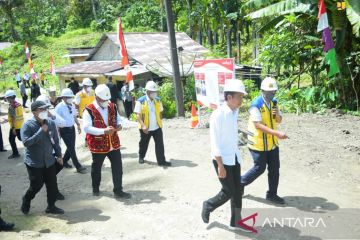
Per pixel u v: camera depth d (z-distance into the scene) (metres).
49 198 6.12
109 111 6.44
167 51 22.42
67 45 47.81
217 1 28.31
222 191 4.94
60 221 5.87
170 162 8.38
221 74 8.45
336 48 13.04
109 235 5.29
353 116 11.89
